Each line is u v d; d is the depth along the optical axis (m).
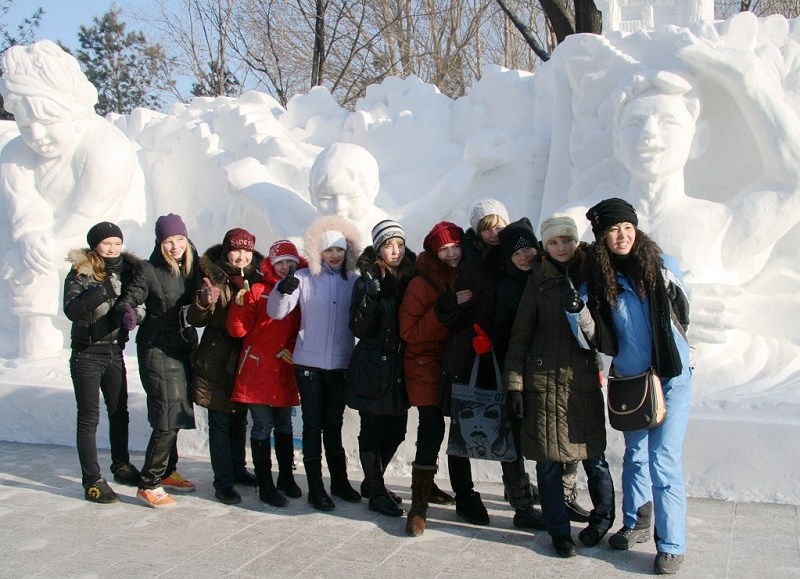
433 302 4.49
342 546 4.28
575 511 4.58
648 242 3.88
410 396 4.54
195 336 5.07
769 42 6.19
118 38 29.58
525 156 6.74
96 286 4.80
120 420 5.33
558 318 4.02
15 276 7.24
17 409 6.72
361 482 5.46
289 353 5.00
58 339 7.43
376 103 8.30
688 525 4.44
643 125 5.57
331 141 8.17
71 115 7.36
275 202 6.79
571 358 4.02
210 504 5.02
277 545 4.31
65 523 4.68
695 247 5.59
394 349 4.60
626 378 3.90
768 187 5.66
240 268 4.97
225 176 7.19
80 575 3.94
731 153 6.09
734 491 4.86
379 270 4.60
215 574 3.94
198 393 4.99
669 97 5.61
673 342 3.79
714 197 6.17
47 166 7.50
